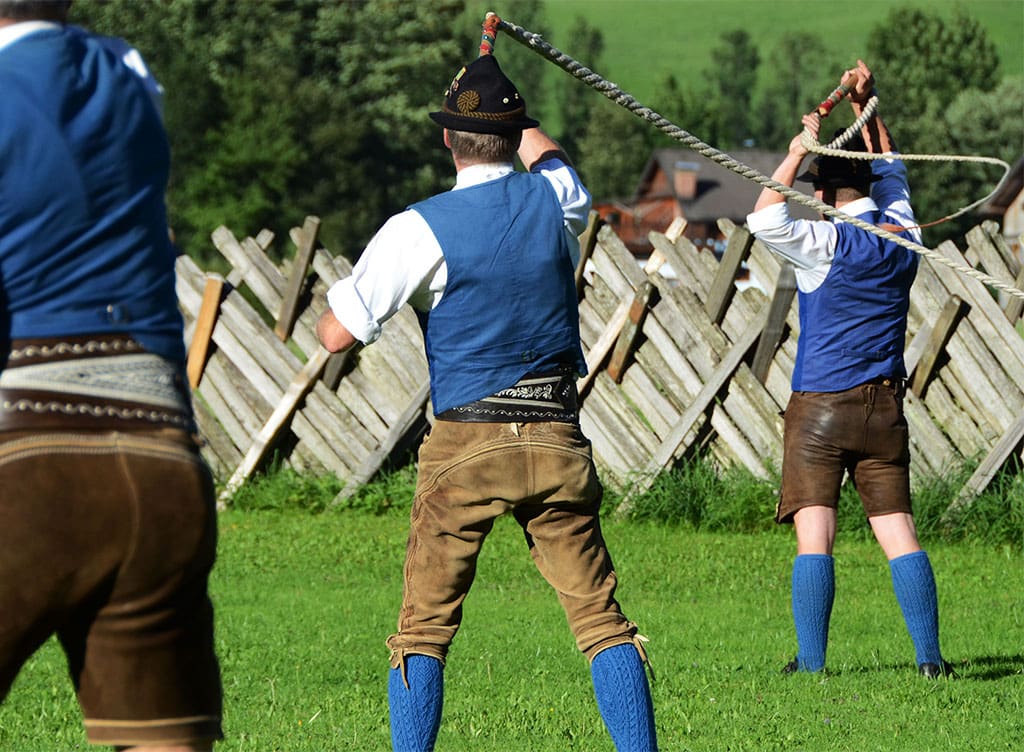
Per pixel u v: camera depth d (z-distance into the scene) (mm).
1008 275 41125
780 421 42094
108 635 10289
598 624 15281
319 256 45500
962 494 40156
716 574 34906
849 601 31250
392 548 38219
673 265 42969
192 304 46438
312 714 20672
